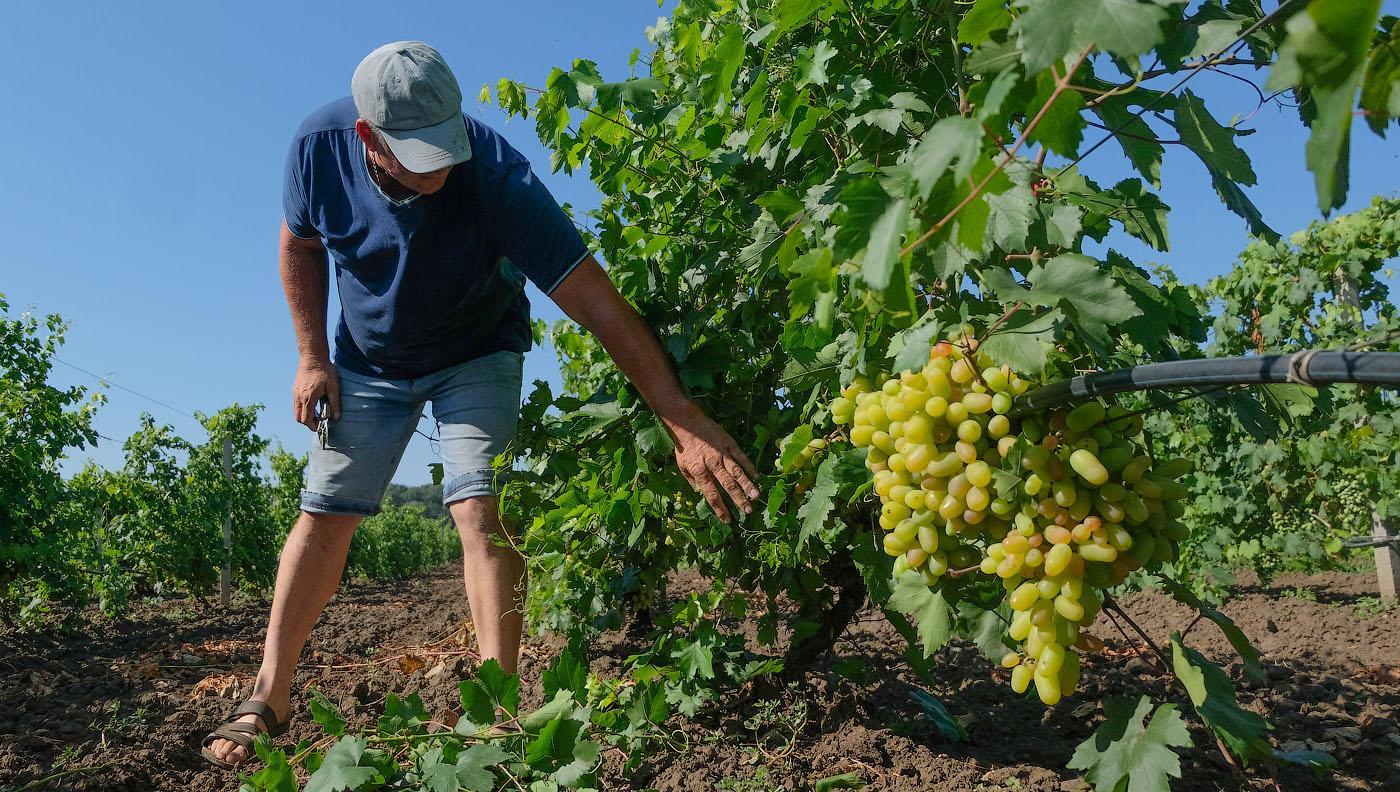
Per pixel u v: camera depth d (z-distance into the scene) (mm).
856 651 4418
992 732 3178
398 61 2596
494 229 2852
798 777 2635
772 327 3188
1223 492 7711
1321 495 7680
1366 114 961
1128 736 1794
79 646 6980
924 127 2318
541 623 4609
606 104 3145
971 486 1768
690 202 3438
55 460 9188
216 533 11547
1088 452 1642
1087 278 1628
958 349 1806
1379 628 5508
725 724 3100
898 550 1980
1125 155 1890
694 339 2990
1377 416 7246
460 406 3104
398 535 19188
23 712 4105
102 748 3309
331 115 3031
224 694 4430
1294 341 7879
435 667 4547
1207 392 1916
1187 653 1976
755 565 3342
